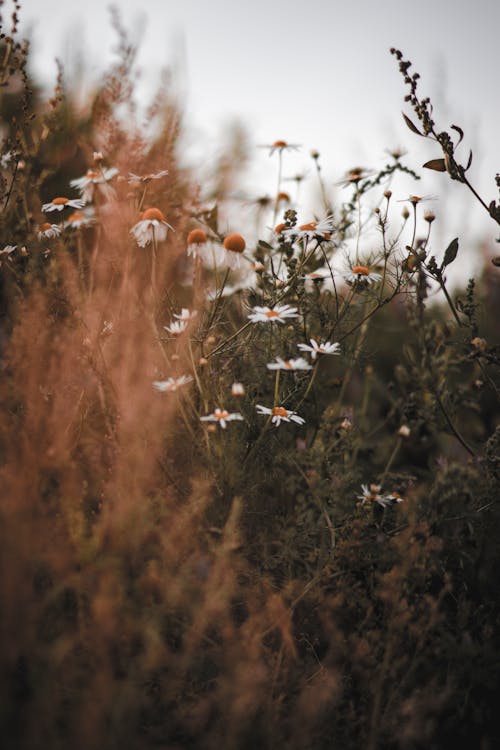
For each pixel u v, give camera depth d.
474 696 0.62
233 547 0.61
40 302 0.66
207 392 0.68
